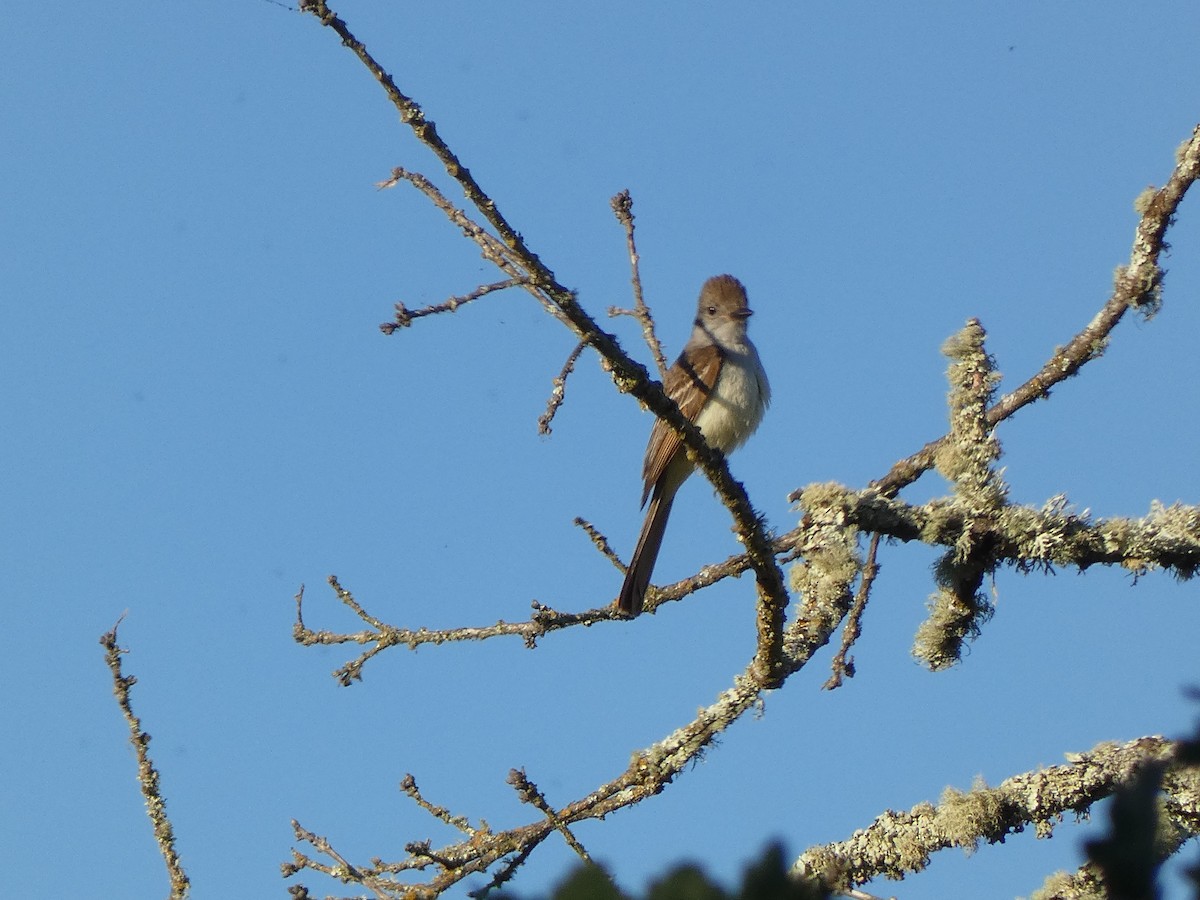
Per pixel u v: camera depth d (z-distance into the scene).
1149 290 11.94
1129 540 10.32
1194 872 4.45
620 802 11.49
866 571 11.77
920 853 10.52
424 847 10.68
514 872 10.94
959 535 10.66
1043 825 10.45
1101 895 4.70
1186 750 4.54
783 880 4.58
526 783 9.28
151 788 9.91
